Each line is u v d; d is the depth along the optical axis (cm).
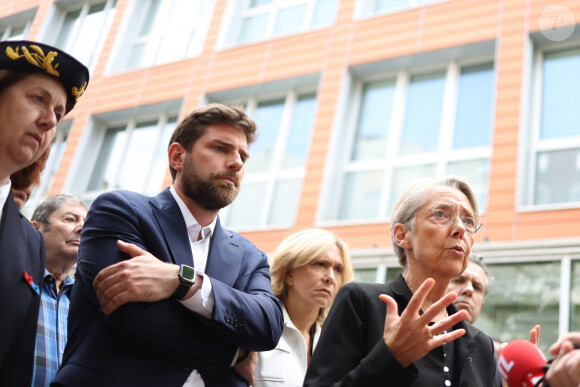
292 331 284
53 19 466
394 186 655
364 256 566
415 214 197
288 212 681
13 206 178
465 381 178
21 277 171
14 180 194
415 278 195
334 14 745
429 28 679
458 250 190
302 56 730
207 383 183
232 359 187
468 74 664
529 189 572
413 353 156
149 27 613
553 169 573
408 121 677
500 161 573
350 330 180
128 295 175
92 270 186
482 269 327
